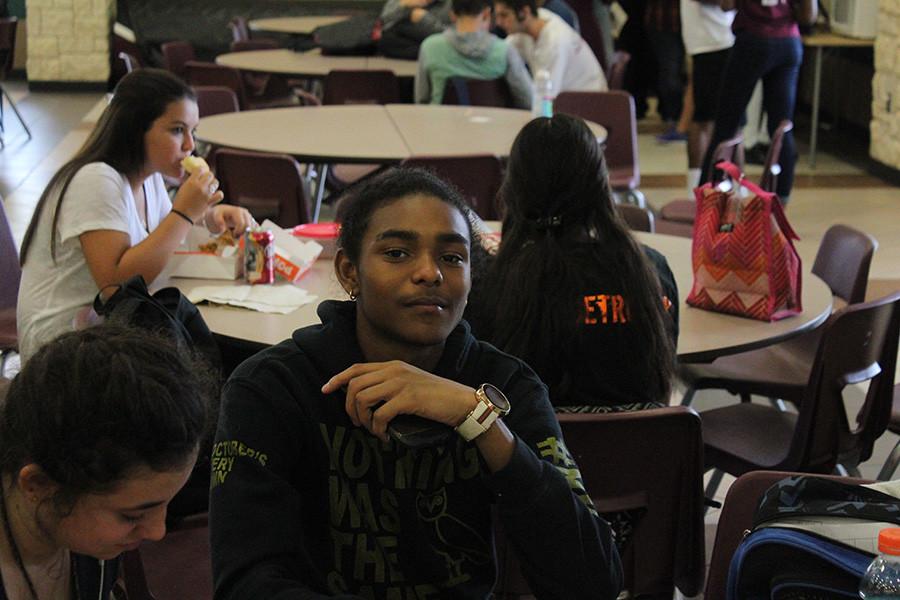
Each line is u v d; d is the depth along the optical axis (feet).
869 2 25.41
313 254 9.98
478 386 4.77
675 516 7.06
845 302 10.94
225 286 9.52
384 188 4.59
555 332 7.00
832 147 29.01
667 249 11.26
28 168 25.39
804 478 4.97
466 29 20.16
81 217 9.04
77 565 4.43
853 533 4.60
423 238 4.48
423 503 4.59
